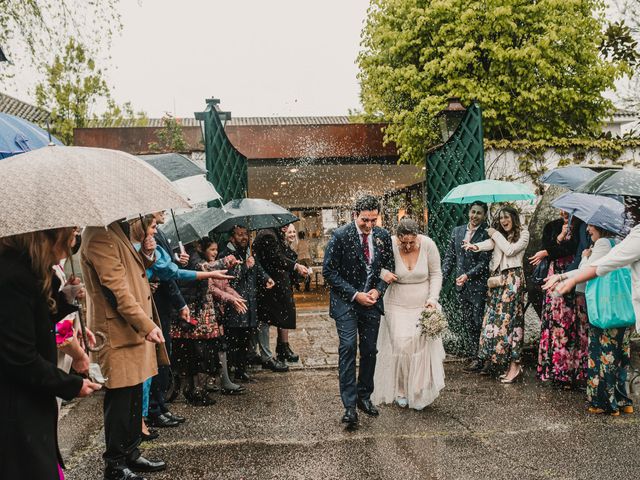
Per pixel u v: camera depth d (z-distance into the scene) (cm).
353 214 468
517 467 350
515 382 570
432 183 804
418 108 1019
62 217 211
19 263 207
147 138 920
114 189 240
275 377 615
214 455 383
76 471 360
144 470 355
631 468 345
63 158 241
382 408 489
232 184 754
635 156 784
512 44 1005
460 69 1009
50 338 217
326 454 380
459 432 420
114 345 326
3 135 358
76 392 213
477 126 685
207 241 548
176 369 507
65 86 1171
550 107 996
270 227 631
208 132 700
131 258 340
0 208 208
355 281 450
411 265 484
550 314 557
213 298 534
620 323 435
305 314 1146
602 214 444
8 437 201
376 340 461
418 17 1023
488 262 617
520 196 629
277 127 1058
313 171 1283
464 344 676
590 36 1012
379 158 1130
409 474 343
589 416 453
